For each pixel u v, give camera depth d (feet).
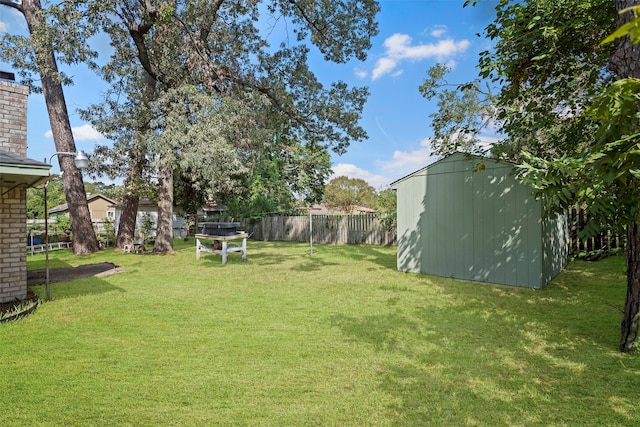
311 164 80.38
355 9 42.45
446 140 29.89
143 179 44.42
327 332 13.44
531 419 7.57
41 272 28.43
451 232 24.27
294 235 62.69
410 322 14.61
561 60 17.28
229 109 33.78
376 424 7.46
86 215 42.68
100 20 31.68
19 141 21.01
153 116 35.78
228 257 38.78
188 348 11.84
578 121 17.61
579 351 11.21
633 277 10.88
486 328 13.70
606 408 7.94
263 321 14.92
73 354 11.31
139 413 7.89
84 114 34.55
